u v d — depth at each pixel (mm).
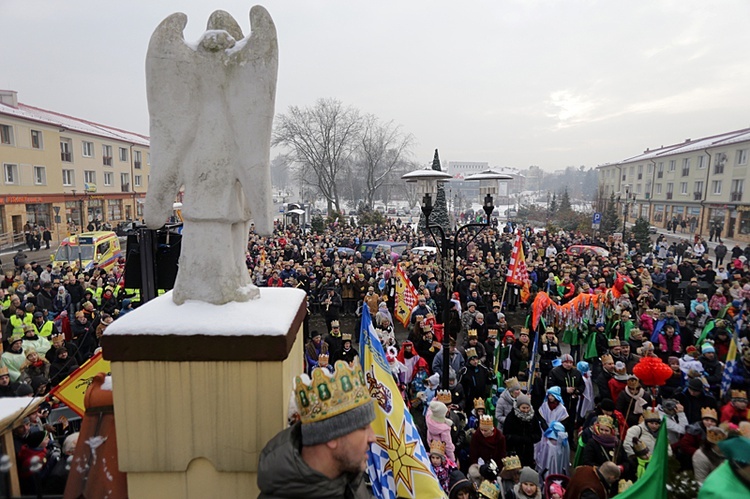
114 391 1861
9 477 2326
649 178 51406
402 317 10703
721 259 23156
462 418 5996
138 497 1914
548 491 4680
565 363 6875
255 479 1878
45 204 34625
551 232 28266
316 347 8094
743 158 35188
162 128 1987
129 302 8852
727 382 5570
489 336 8562
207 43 1944
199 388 1849
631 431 5000
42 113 37906
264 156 1987
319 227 31875
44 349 7895
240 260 2248
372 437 1730
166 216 2062
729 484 2078
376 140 50156
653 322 9664
